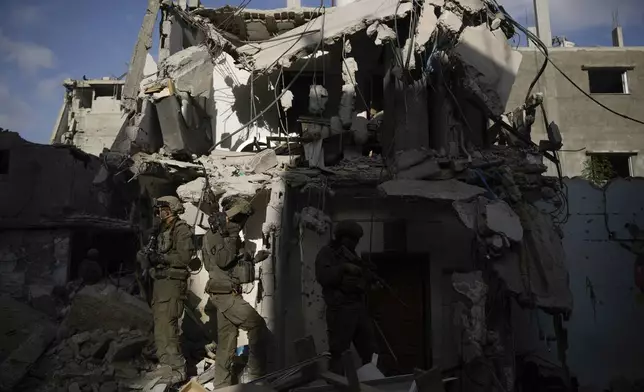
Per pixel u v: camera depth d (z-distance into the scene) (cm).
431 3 970
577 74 2386
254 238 1152
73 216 1758
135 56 1221
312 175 1045
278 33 1271
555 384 1101
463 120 1083
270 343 923
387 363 1145
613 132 2342
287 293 1073
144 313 1005
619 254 1315
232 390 512
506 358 934
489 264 952
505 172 1016
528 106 1199
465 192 948
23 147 1778
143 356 898
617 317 1285
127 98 1202
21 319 1037
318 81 1328
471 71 928
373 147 1213
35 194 1756
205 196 1045
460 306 936
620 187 1348
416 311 1180
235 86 1305
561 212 1240
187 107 1153
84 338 926
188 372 838
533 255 923
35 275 1706
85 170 1862
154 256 749
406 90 1073
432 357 1104
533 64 2395
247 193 1052
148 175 1148
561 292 900
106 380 830
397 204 1164
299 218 1058
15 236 1736
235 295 702
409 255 1177
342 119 1073
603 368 1255
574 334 1273
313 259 1115
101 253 1969
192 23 1224
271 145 1270
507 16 968
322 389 536
